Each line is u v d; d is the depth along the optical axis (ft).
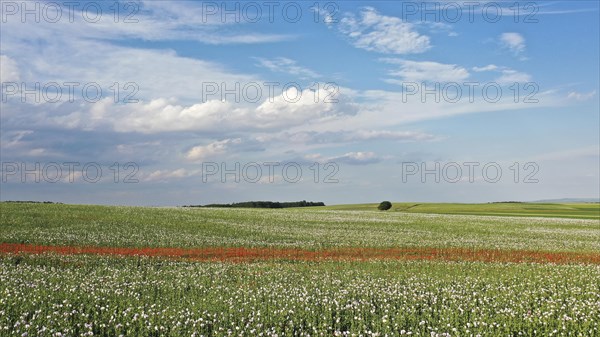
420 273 78.79
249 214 210.79
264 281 69.72
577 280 73.46
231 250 108.27
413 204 396.57
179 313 47.50
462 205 377.09
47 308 48.75
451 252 111.45
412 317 48.44
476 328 45.42
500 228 173.47
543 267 87.76
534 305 54.70
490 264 91.71
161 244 114.52
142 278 71.15
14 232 123.95
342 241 126.93
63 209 189.37
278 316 48.47
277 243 120.67
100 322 44.62
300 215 216.74
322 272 79.46
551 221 208.85
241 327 44.52
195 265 86.69
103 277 69.56
